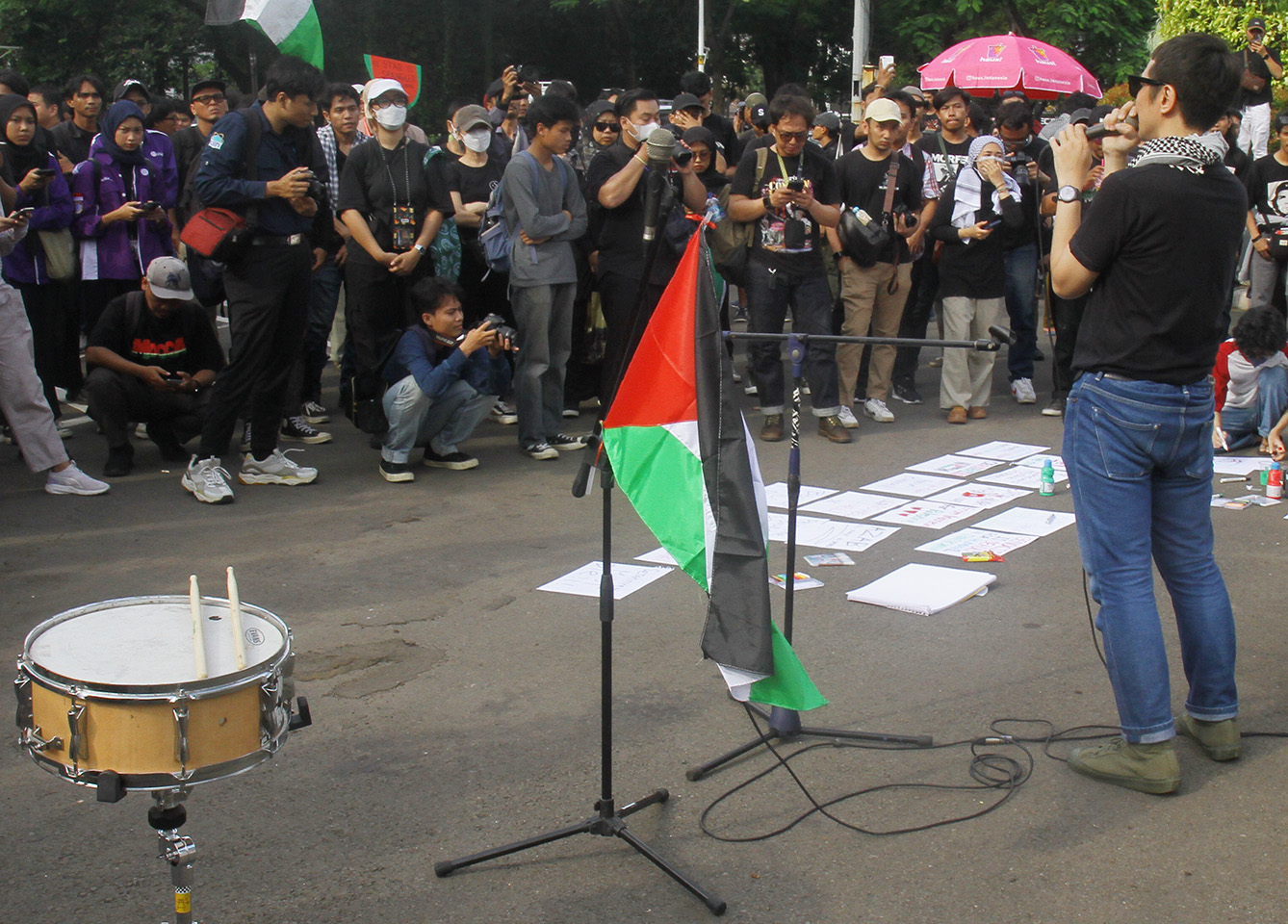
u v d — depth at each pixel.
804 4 25.38
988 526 5.75
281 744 2.19
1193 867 2.97
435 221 6.90
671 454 3.04
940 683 4.03
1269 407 6.95
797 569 5.14
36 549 5.39
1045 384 9.27
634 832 3.17
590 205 7.15
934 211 7.82
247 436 7.06
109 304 6.66
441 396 6.63
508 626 4.56
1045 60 12.81
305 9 6.75
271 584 4.99
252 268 6.05
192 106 8.41
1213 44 3.16
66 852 3.09
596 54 28.59
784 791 3.37
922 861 3.02
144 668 2.14
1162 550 3.48
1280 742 3.61
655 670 4.16
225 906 2.86
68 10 27.05
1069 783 3.39
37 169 6.23
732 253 7.23
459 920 2.81
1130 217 3.16
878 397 8.09
